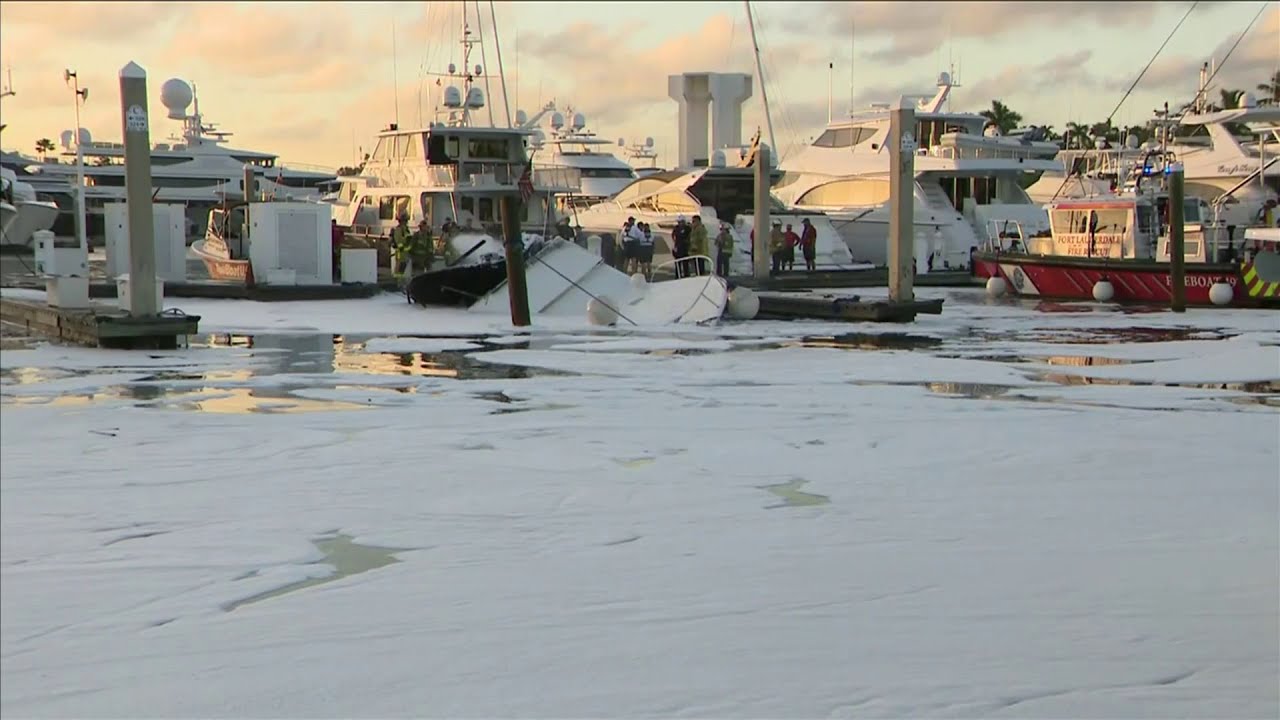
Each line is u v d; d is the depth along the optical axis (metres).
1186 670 5.39
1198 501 8.84
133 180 19.75
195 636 6.17
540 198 38.50
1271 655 5.57
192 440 11.56
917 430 12.10
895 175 25.52
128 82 19.56
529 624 6.18
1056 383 15.88
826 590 6.67
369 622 6.29
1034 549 7.50
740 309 26.17
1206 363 17.73
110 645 6.08
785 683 5.30
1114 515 8.41
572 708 5.11
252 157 70.94
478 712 5.12
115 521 8.55
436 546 7.80
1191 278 29.83
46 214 47.41
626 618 6.24
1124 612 6.21
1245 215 32.44
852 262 41.03
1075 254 33.78
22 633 6.28
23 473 10.11
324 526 8.38
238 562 7.52
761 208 35.44
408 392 15.06
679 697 5.19
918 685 5.25
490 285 27.98
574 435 11.91
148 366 17.70
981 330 23.86
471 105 39.38
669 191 41.62
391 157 39.69
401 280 32.84
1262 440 11.43
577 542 7.83
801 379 16.30
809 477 9.86
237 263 32.91
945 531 7.99
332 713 5.18
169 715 5.22
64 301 22.25
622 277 27.34
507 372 17.19
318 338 21.98
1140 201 32.31
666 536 7.95
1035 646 5.71
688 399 14.43
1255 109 31.47
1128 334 23.05
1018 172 42.44
